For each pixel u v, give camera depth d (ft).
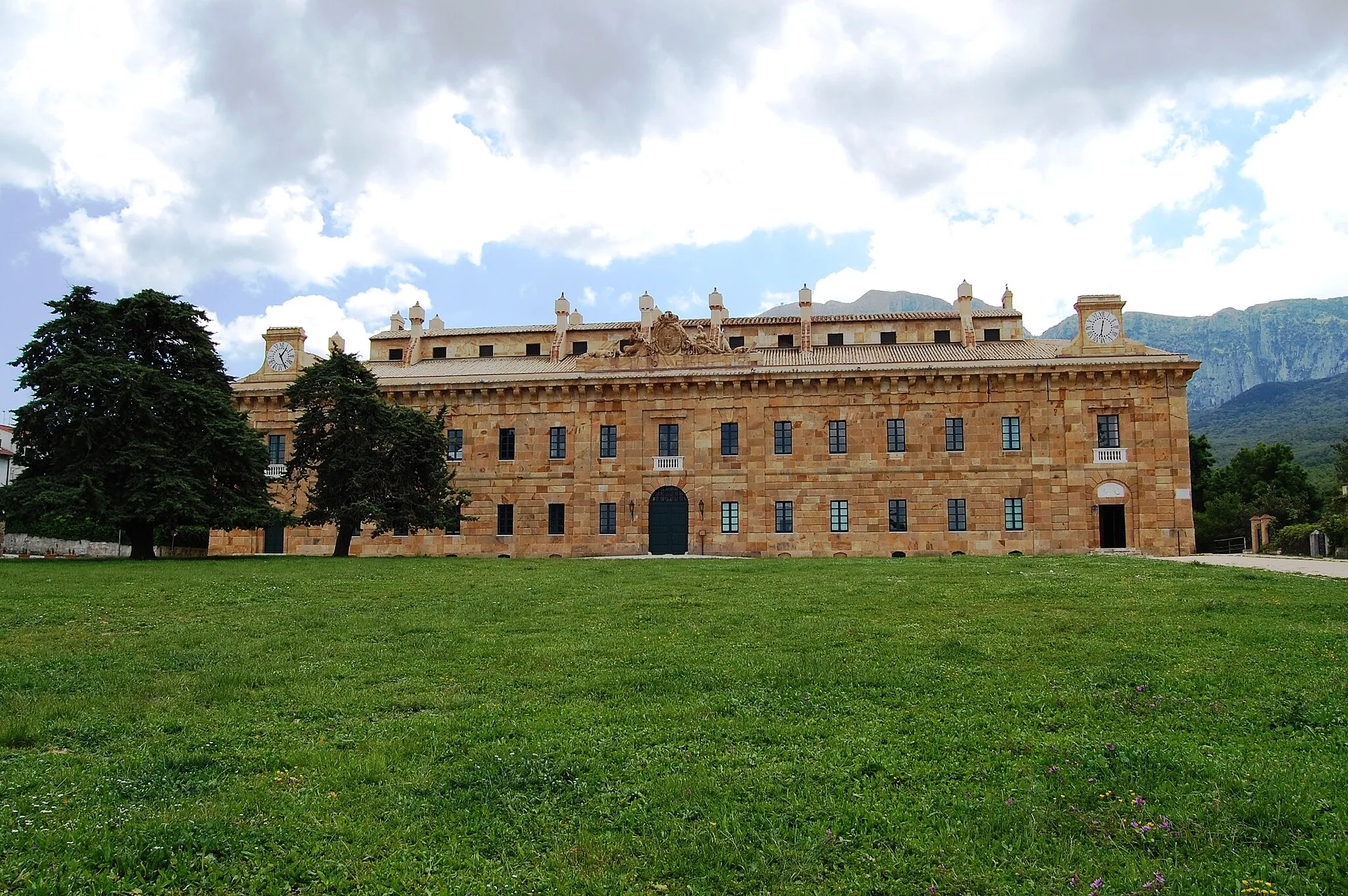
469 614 90.48
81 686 61.21
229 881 34.09
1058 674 61.46
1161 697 55.26
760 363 226.38
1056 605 90.53
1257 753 45.42
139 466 156.15
